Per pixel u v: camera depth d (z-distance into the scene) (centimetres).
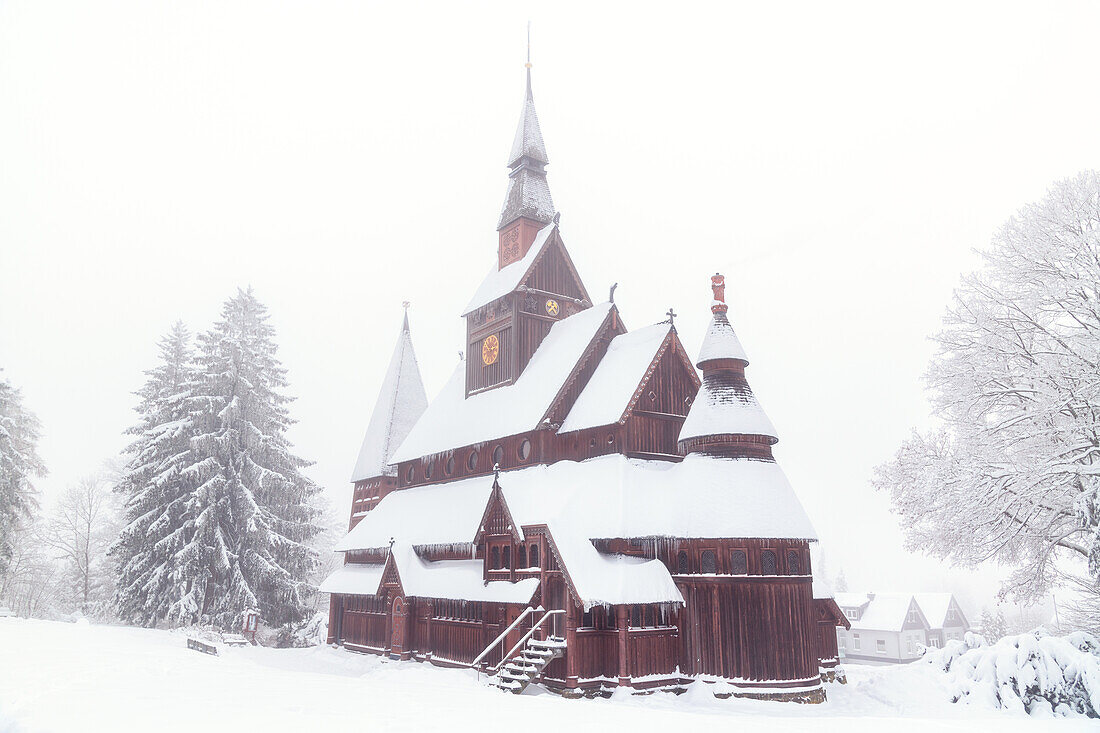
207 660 2839
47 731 1302
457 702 1848
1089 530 2777
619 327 4100
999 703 2414
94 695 1695
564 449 3741
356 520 5781
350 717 1524
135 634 4275
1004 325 3347
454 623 3647
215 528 5303
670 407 3638
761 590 2911
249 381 5916
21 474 5866
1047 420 3150
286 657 4484
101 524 8188
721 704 2744
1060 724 1930
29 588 7850
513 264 4712
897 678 2802
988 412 3397
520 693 2773
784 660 2870
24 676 1927
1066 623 3844
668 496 3158
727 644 2881
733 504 2984
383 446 5662
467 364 4819
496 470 3403
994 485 3044
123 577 5284
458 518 3925
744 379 3328
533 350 4397
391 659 4041
